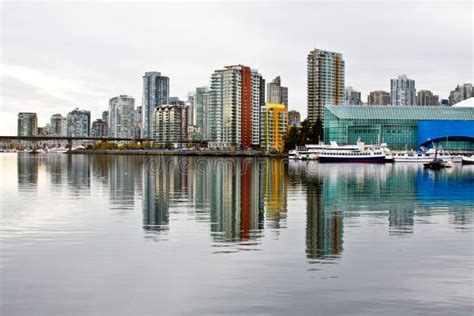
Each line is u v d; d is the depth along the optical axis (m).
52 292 25.09
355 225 44.19
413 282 26.69
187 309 22.83
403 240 37.44
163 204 59.53
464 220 47.22
